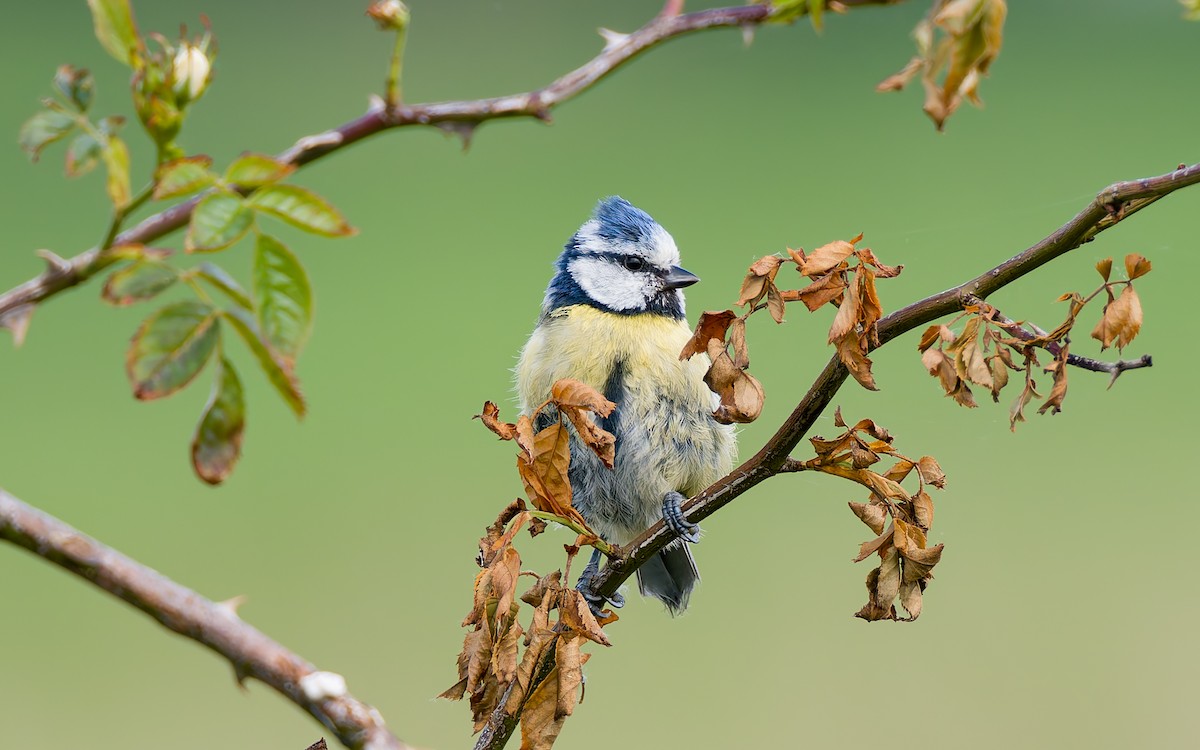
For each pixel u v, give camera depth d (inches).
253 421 529.0
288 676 93.6
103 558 93.6
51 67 721.6
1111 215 130.7
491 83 743.7
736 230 601.0
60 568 93.0
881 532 150.9
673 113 759.1
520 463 147.8
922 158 677.9
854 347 140.9
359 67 765.3
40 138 110.0
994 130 696.4
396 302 601.0
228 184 108.9
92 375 570.6
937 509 463.2
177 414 548.4
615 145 722.8
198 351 105.6
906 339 480.1
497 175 709.3
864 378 141.1
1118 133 669.3
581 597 142.9
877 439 151.6
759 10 152.0
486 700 146.9
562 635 142.2
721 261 563.5
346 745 92.0
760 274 144.6
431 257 636.7
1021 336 139.8
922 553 148.3
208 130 685.3
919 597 150.3
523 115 138.8
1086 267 524.7
